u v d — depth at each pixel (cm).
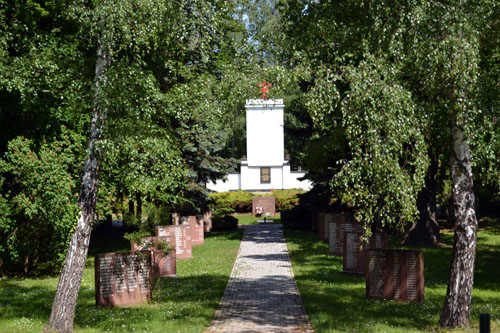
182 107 1180
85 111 1277
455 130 1122
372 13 1089
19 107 1994
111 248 2733
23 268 2058
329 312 1289
